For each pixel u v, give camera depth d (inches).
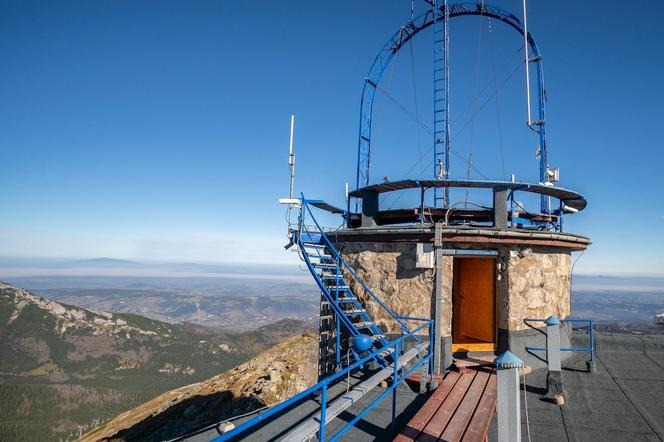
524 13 465.1
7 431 5698.8
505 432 164.4
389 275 341.4
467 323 425.7
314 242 384.2
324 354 361.1
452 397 256.8
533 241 334.6
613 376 322.0
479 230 313.3
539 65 471.2
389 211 384.2
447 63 477.1
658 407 268.1
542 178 450.3
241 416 270.4
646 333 421.1
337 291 335.9
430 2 515.2
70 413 6555.1
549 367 281.7
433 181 335.0
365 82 500.4
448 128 465.4
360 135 492.1
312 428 155.0
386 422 246.1
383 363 262.2
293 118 385.1
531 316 335.0
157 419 569.6
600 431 237.3
